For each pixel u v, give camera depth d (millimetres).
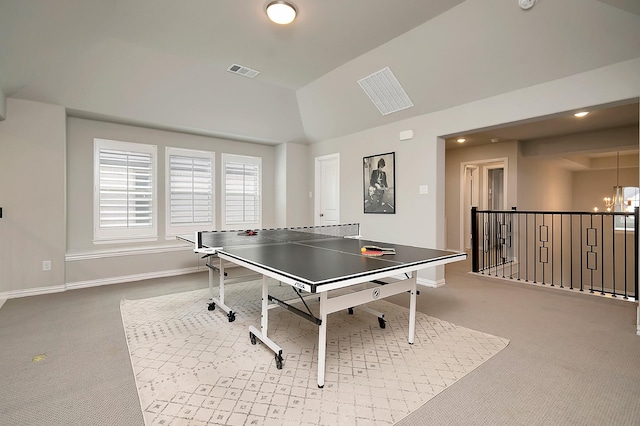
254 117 4906
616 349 2314
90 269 4121
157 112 4246
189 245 4902
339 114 4812
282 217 5949
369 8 2691
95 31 2941
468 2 2656
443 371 2029
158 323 2854
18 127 3551
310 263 2049
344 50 3430
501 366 2084
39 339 2494
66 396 1765
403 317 3033
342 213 5371
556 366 2080
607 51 2602
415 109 4105
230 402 1719
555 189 7434
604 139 5203
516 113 3283
